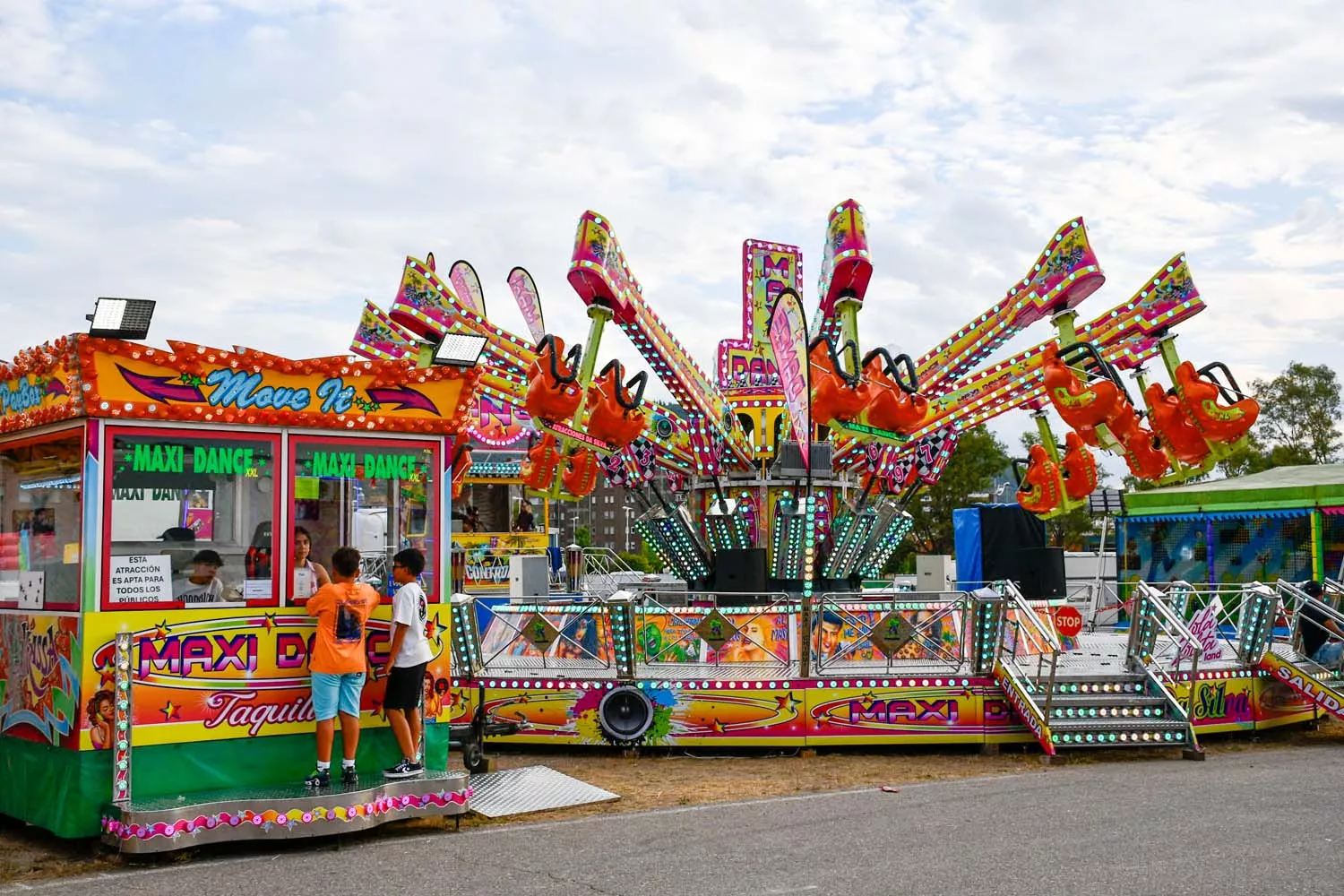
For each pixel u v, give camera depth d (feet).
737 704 37.65
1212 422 48.26
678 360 50.80
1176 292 50.44
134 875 20.67
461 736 32.07
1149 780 30.66
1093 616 58.80
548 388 44.01
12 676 25.03
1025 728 37.70
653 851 22.16
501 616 41.34
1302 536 66.69
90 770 22.39
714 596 42.09
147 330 22.81
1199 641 40.11
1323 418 152.46
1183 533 72.64
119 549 22.98
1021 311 51.29
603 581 74.13
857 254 46.68
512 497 126.72
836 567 52.19
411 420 26.37
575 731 37.93
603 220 44.42
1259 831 23.21
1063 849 21.79
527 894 19.01
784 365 41.19
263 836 22.29
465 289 59.93
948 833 23.44
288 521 24.85
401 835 24.12
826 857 21.43
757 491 53.47
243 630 24.16
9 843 23.77
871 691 37.65
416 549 25.96
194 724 23.49
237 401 24.30
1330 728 43.73
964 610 38.88
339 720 25.00
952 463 163.63
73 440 23.54
